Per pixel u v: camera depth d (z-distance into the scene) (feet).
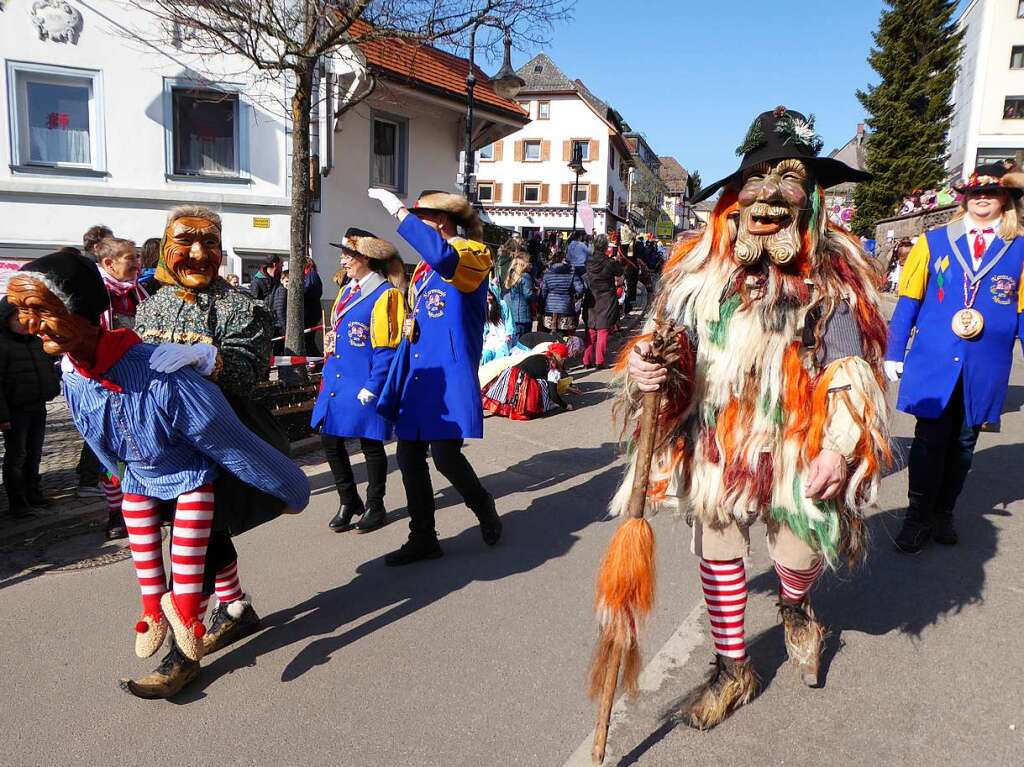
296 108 26.37
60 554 14.03
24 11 38.01
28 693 9.48
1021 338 13.01
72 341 8.28
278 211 43.62
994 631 10.80
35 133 39.50
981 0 115.96
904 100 117.60
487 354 28.94
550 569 13.26
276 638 10.88
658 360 7.84
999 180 12.54
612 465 20.01
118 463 9.48
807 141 7.84
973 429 13.33
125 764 8.16
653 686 9.52
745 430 8.17
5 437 15.39
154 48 36.63
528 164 146.82
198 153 42.34
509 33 27.30
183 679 9.45
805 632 9.20
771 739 8.41
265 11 28.50
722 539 8.67
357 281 15.07
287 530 15.33
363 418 14.62
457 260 12.65
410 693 9.45
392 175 50.83
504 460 20.62
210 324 9.82
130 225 41.29
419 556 13.60
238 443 9.27
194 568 9.15
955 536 13.87
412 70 43.19
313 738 8.59
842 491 8.18
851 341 7.98
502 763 8.13
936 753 8.20
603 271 35.83
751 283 8.10
